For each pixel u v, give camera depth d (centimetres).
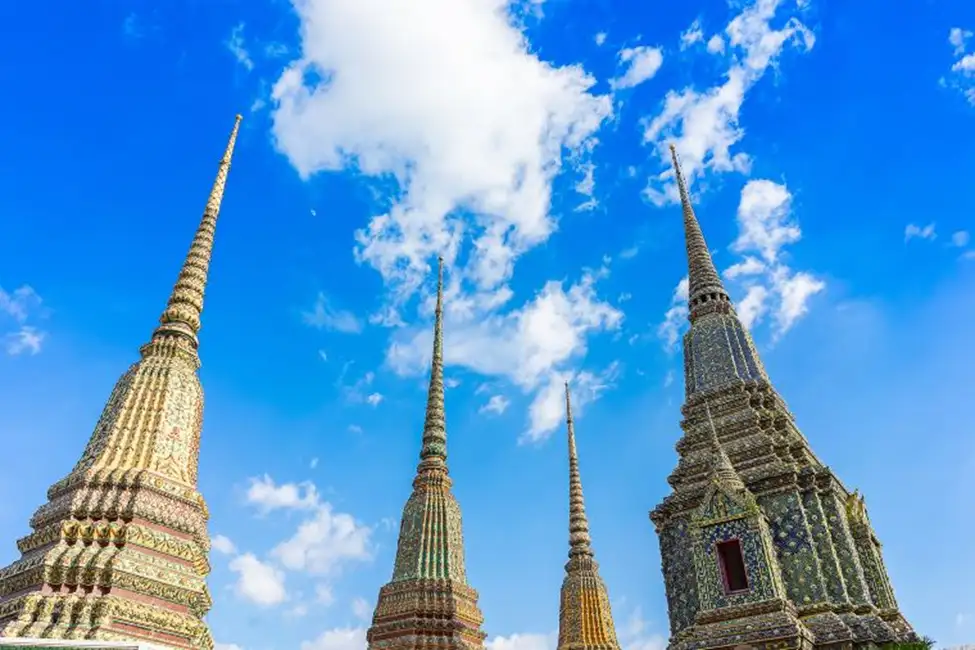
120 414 2098
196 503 2069
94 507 1883
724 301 3791
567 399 5400
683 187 4469
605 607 4244
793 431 3231
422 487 3556
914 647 2323
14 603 1708
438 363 4088
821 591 2536
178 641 1802
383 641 3070
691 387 3497
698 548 2636
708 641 2422
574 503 4844
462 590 3216
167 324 2392
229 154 2850
